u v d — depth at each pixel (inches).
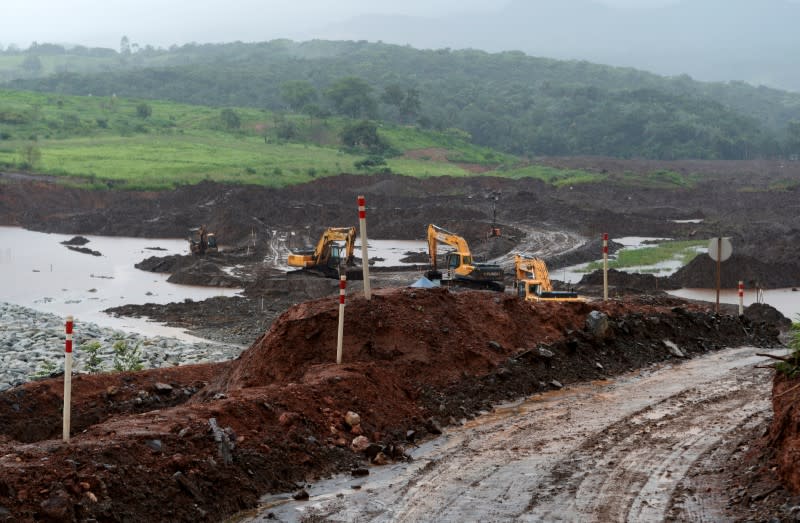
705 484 489.1
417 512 459.5
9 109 6924.2
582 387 759.1
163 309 1887.3
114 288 2283.5
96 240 3563.0
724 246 1104.2
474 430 619.8
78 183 4650.6
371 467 542.0
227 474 485.4
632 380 787.4
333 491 498.9
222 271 2539.4
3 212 4111.7
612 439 587.5
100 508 422.0
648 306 1026.7
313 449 541.0
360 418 590.9
